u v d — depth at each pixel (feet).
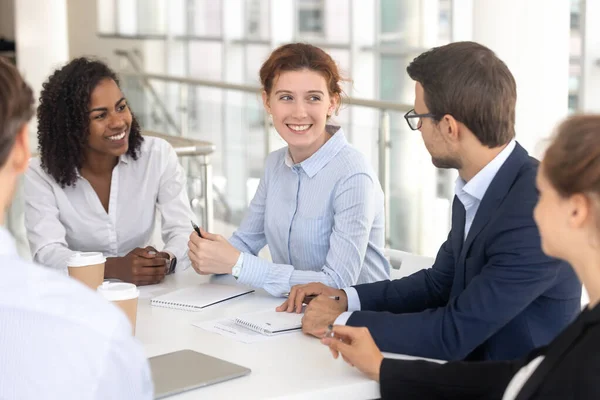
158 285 8.48
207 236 8.09
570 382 4.08
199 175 15.37
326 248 8.56
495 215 6.31
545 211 4.26
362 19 24.59
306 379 5.71
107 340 3.82
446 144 6.41
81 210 9.89
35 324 3.69
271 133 18.20
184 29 32.37
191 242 8.10
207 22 31.07
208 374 5.67
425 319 6.33
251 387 5.55
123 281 8.51
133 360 3.93
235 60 29.91
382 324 6.38
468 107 6.20
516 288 6.15
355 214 8.25
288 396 5.42
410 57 23.48
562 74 12.83
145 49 34.30
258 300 7.81
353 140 15.37
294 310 7.36
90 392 3.77
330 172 8.46
